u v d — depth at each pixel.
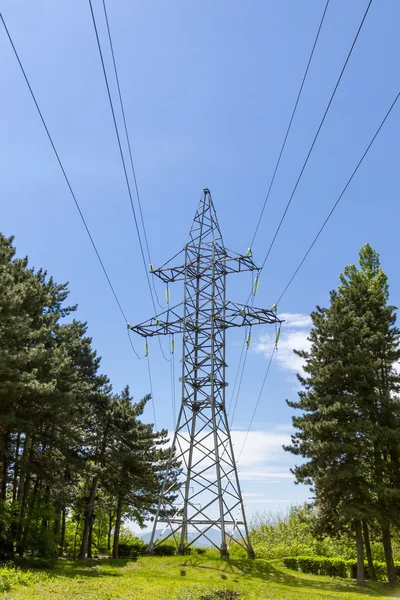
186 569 26.06
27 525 24.36
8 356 21.64
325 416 30.09
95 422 38.34
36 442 30.08
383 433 30.09
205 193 38.59
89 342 40.97
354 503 28.44
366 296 36.88
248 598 17.97
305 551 45.44
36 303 29.84
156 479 41.16
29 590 15.02
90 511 37.53
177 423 32.44
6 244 28.34
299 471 30.92
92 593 15.49
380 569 34.38
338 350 31.55
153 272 35.94
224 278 35.66
